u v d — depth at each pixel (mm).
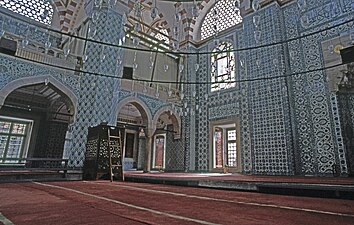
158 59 9836
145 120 8547
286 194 2891
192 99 9734
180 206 1792
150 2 9852
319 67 6566
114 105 7242
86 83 6633
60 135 8867
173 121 9703
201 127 9305
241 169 7477
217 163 8719
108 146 5273
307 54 6887
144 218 1322
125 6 7762
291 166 6199
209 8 10461
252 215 1478
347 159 5598
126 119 11680
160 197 2342
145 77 9062
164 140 10383
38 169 4898
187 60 10219
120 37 7461
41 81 6062
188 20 10438
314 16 7000
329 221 1331
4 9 7262
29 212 1479
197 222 1243
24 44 5992
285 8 7738
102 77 6758
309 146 6281
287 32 7488
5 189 2977
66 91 6383
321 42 6688
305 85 6715
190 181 3963
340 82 6098
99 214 1430
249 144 7457
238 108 8227
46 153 8430
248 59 8000
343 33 6305
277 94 6930
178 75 10406
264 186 3100
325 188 2629
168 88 9781
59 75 6367
